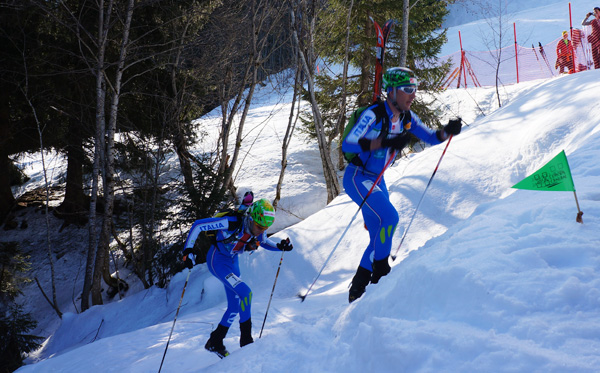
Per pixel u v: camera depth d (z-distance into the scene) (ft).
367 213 13.30
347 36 44.42
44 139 50.55
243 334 13.42
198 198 37.96
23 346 35.37
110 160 37.19
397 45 51.55
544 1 135.64
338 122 45.21
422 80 51.37
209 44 43.21
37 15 41.63
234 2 44.86
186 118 46.42
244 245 13.70
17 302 48.55
